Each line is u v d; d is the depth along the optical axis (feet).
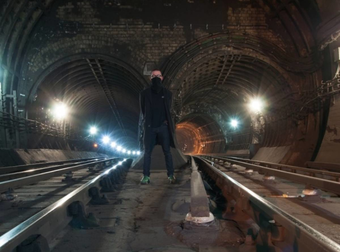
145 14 59.06
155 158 31.99
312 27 53.67
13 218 11.43
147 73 57.72
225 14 59.67
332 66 49.42
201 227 9.87
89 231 10.69
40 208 13.15
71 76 66.90
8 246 5.82
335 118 46.80
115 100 99.45
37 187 19.72
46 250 7.12
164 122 21.30
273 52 57.62
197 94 90.58
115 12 58.75
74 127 91.20
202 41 57.52
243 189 12.73
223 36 57.67
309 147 52.42
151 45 58.49
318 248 5.55
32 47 56.59
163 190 19.20
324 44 50.19
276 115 68.33
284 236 7.56
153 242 9.55
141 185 21.47
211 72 69.10
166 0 59.62
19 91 53.83
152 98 20.79
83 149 99.66
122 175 26.58
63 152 75.20
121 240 9.74
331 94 48.39
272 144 70.90
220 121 112.68
